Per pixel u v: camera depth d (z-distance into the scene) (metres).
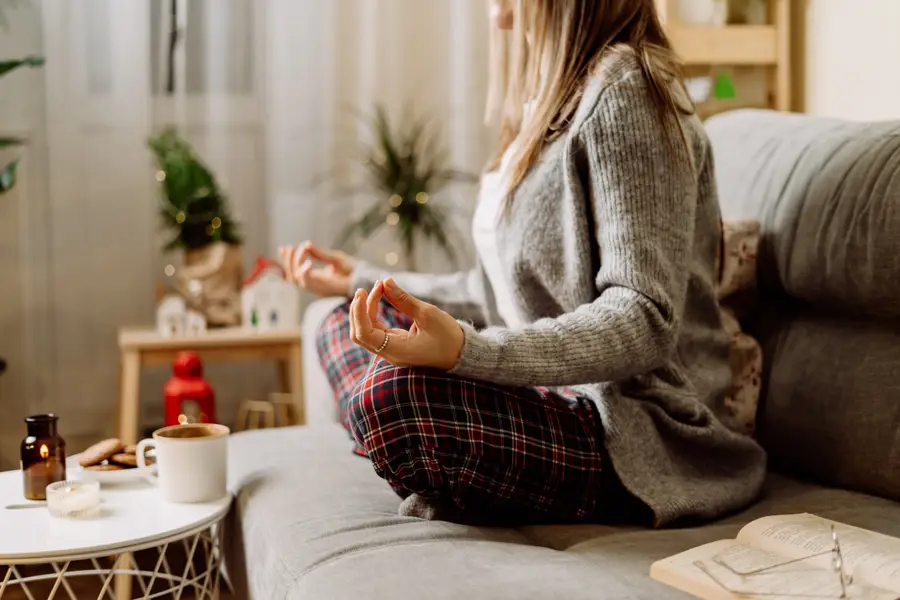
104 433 2.76
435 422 1.15
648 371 1.25
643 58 1.28
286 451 1.60
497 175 1.54
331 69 2.82
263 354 2.44
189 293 2.50
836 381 1.45
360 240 2.90
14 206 2.66
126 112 2.68
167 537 1.21
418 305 1.11
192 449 1.32
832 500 1.35
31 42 2.62
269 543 1.23
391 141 2.88
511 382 1.15
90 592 2.01
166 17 2.70
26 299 2.69
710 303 1.41
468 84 2.89
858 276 1.42
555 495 1.22
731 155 1.78
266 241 2.86
